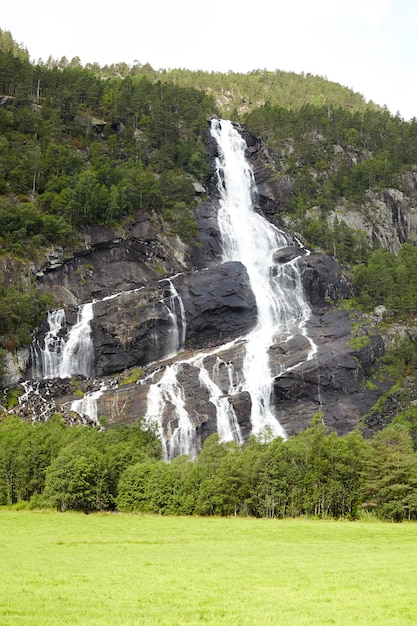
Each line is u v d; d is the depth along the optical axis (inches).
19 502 3841.0
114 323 5689.0
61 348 5506.9
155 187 7076.8
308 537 2736.2
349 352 5477.4
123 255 6525.6
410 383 5516.7
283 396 5128.0
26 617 1282.0
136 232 6683.1
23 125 7204.7
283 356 5413.4
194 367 5315.0
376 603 1432.1
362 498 3535.9
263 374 5246.1
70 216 6363.2
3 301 5290.4
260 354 5457.7
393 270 6638.8
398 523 3324.3
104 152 7647.6
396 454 3587.6
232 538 2691.9
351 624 1256.2
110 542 2544.3
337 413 5098.4
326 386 5221.5
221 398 4982.8
